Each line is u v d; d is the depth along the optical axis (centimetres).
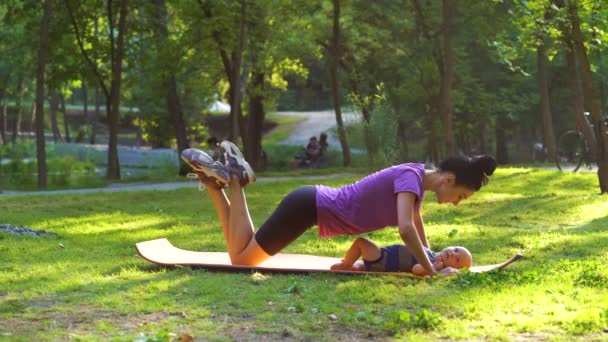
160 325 520
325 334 494
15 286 664
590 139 1888
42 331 511
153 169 4006
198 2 2733
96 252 891
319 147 4103
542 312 537
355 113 2130
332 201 691
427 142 3866
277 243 708
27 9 2652
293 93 6350
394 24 3312
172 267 738
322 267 746
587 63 1638
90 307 579
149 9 2792
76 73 2750
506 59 1842
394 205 680
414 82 3512
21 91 5106
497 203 1492
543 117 3412
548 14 1673
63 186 2391
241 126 3306
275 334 496
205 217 1319
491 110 3812
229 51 2806
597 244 911
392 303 573
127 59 2819
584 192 1769
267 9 2823
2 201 1642
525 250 888
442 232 1054
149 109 4566
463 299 577
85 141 6125
